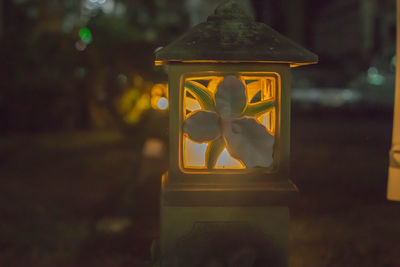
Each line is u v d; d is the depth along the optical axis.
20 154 7.00
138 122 6.56
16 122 9.67
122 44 6.64
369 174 5.59
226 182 1.39
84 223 3.50
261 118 1.51
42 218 3.66
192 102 1.44
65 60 7.49
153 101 4.56
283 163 1.39
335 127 11.15
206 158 1.39
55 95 9.47
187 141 1.42
